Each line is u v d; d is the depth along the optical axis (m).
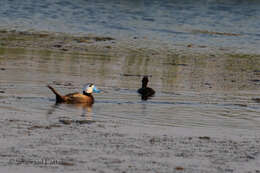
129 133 14.95
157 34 40.94
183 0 59.47
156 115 17.69
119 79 24.31
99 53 31.25
